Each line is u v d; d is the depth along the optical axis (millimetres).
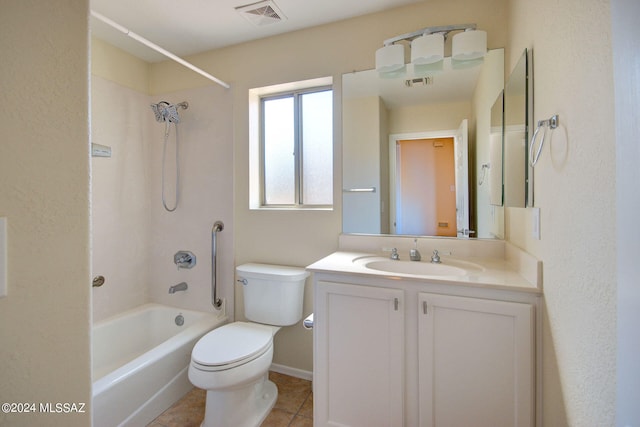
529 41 1247
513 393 1155
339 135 1950
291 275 1870
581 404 809
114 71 2217
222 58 2242
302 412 1727
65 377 521
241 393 1573
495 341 1175
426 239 1775
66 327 524
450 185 1757
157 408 1704
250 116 2188
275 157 2281
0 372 442
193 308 2385
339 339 1410
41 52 488
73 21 537
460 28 1612
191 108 2340
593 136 733
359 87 1901
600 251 706
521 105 1302
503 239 1665
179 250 2416
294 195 2229
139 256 2432
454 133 1743
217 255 2285
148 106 2461
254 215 2174
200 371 1450
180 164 2393
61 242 517
